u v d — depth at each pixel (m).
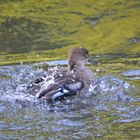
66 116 15.25
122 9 25.47
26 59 20.27
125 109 15.67
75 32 23.36
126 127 14.60
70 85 16.89
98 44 21.88
